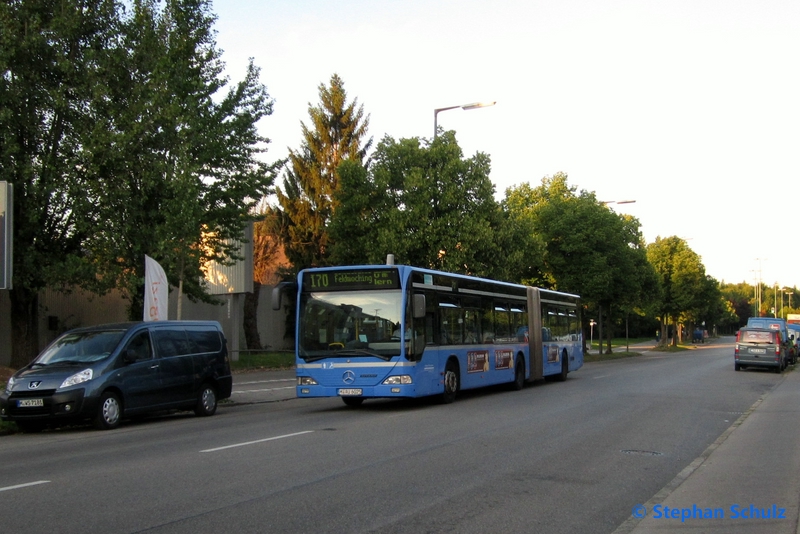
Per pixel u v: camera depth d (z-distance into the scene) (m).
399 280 16.28
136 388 14.62
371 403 18.81
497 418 15.07
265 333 48.03
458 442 11.74
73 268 25.22
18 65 25.28
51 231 27.42
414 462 9.95
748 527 6.95
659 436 12.84
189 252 22.59
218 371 16.98
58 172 25.92
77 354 14.48
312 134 48.12
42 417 13.30
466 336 19.14
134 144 25.41
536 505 7.70
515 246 35.84
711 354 58.62
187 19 27.72
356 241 34.91
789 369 37.72
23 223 25.72
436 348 17.36
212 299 30.06
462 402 18.62
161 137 25.50
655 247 76.00
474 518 7.10
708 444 12.10
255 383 26.44
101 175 25.92
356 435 12.51
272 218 49.00
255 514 7.08
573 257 47.91
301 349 16.48
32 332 28.03
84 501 7.61
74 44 26.72
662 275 75.19
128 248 26.56
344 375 16.09
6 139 24.98
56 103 25.17
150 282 19.48
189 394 16.02
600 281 47.12
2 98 24.69
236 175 28.86
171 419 16.03
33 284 26.34
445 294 18.11
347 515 7.09
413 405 18.02
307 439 12.05
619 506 7.75
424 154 33.72
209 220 27.70
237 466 9.59
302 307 16.69
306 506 7.42
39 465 9.98
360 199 34.44
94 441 12.50
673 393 21.55
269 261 49.81
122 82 26.73
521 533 6.64
